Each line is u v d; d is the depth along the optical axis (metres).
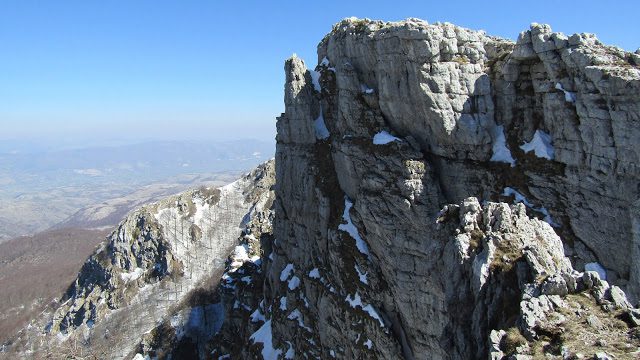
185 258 162.75
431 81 42.62
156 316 141.62
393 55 45.16
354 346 48.69
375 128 49.72
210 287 143.50
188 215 178.25
